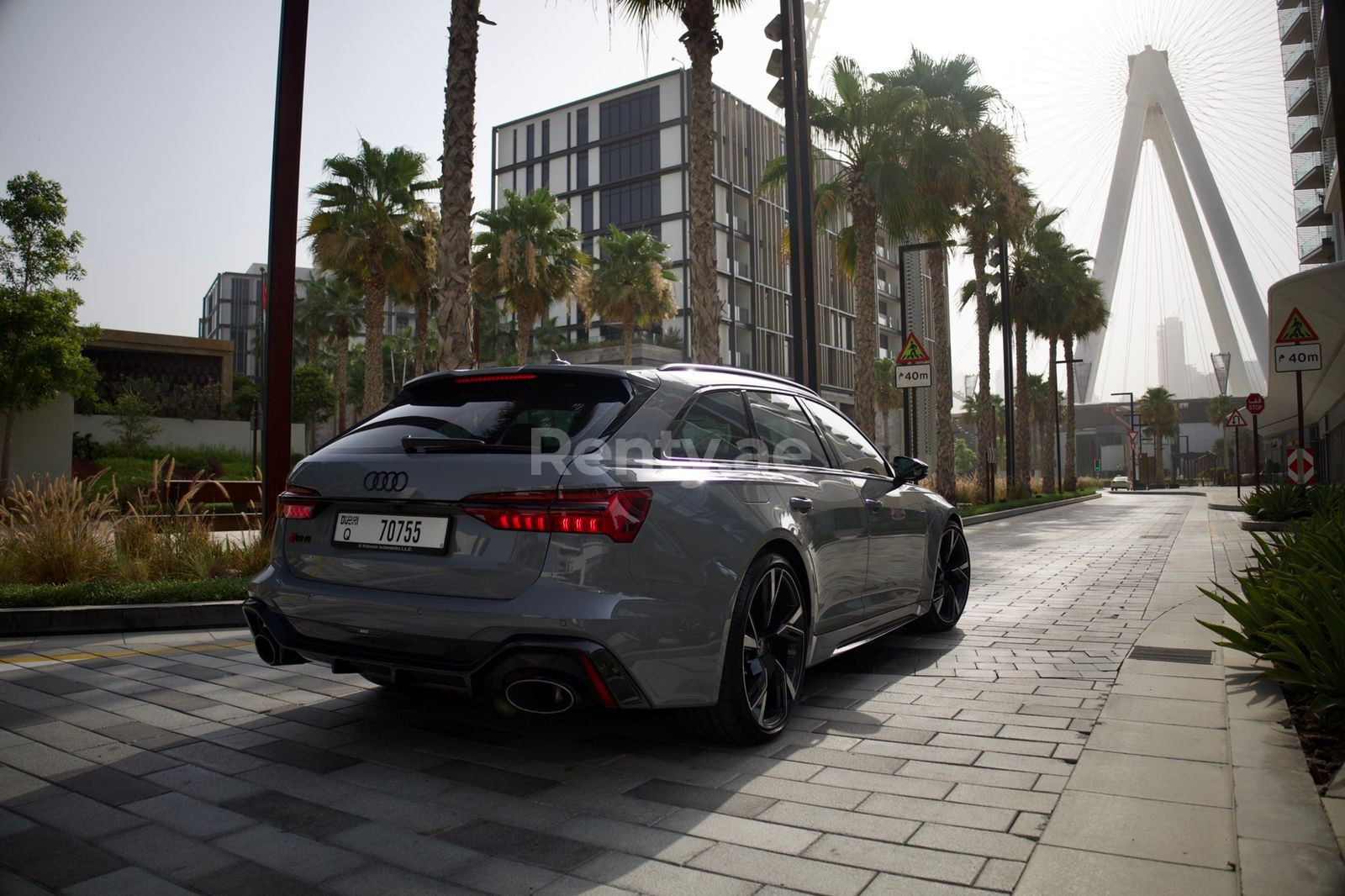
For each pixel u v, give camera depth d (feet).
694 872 7.25
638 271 121.70
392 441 10.30
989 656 15.72
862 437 15.79
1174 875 6.91
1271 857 6.99
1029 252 115.85
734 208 188.75
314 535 10.33
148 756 10.36
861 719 11.85
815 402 14.74
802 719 11.91
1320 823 7.64
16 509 25.86
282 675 14.64
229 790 9.23
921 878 7.06
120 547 25.45
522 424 9.92
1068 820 8.08
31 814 8.56
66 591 20.56
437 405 10.88
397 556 9.55
